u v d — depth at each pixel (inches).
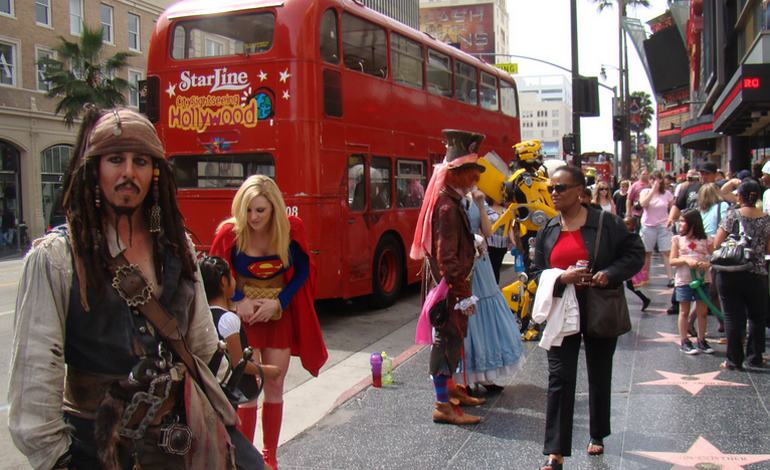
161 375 85.7
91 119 88.1
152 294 86.9
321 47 369.7
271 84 364.8
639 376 253.0
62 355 82.8
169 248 91.7
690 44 1569.9
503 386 245.3
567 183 169.0
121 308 85.0
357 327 380.8
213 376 95.4
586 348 177.0
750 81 521.0
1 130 1234.0
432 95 496.1
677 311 370.9
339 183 382.0
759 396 226.2
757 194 258.4
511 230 321.1
